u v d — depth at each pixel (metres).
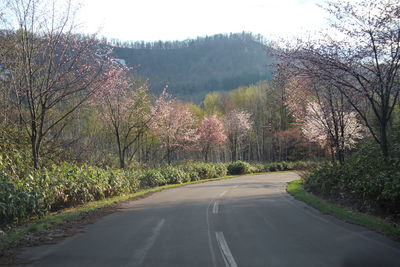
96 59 16.59
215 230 8.44
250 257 6.01
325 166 16.73
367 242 6.98
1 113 15.73
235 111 52.28
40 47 14.18
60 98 14.23
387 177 9.52
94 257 6.06
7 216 9.04
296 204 13.47
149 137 34.00
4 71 14.94
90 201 14.27
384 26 11.07
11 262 5.77
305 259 5.85
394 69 10.99
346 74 11.58
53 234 8.13
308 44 12.42
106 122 24.97
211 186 24.17
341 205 12.18
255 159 67.19
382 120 11.52
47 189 10.91
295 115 23.52
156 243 7.12
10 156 14.27
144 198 16.86
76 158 20.38
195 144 40.44
